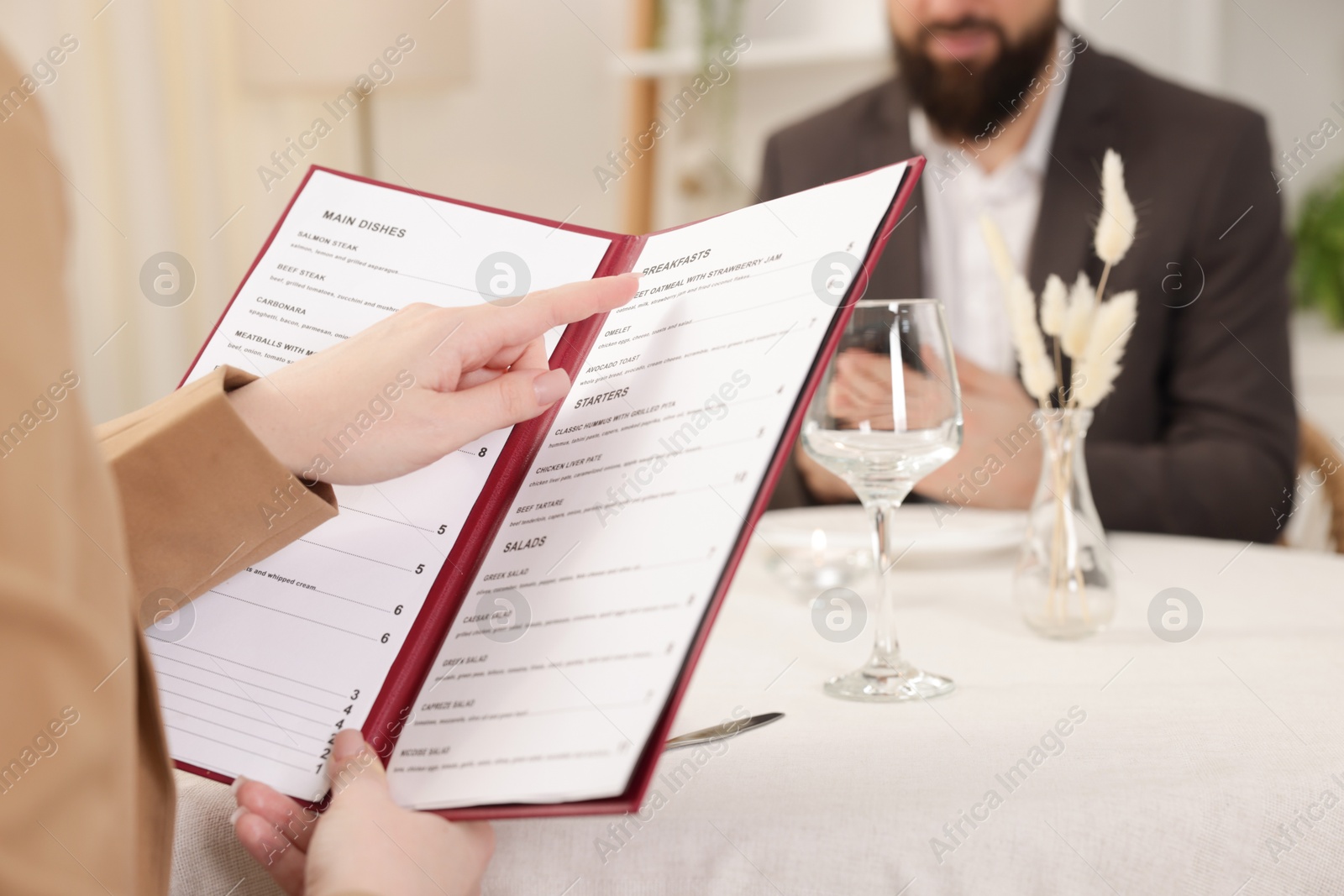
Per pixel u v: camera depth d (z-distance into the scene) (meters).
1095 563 0.71
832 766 0.49
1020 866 0.44
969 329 1.95
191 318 2.42
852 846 0.44
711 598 0.42
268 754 0.48
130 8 2.29
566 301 0.53
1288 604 0.78
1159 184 1.67
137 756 0.37
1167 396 1.66
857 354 0.61
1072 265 1.69
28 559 0.27
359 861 0.38
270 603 0.51
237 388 0.52
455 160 2.76
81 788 0.28
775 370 0.46
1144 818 0.45
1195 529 1.28
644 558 0.44
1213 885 0.45
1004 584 0.89
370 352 0.52
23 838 0.27
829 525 1.03
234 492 0.48
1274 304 1.62
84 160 2.23
